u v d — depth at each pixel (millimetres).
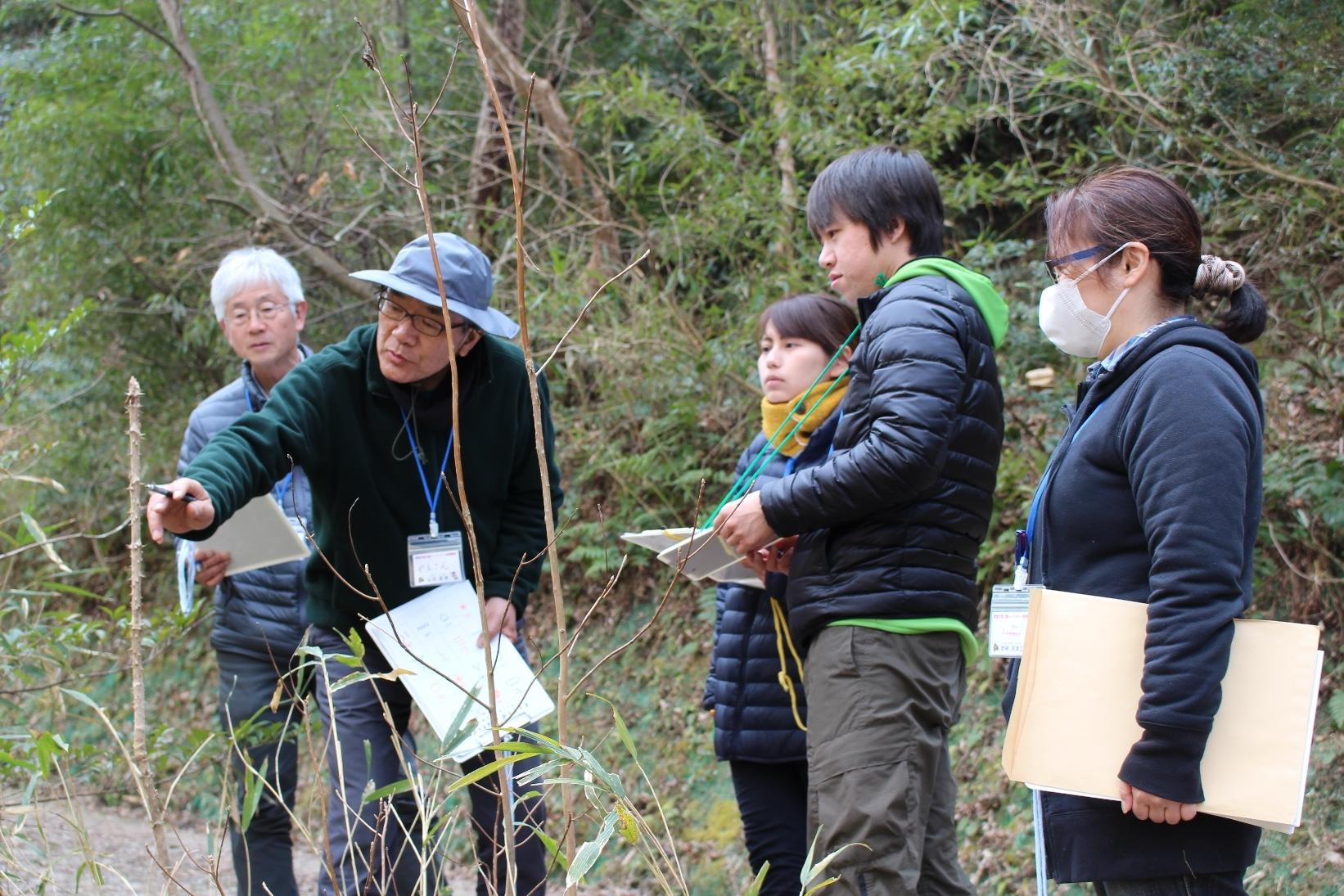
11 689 3383
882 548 2707
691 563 3055
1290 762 1910
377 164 8039
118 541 8977
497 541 3457
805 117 6133
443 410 3271
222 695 3896
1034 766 2008
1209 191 5293
